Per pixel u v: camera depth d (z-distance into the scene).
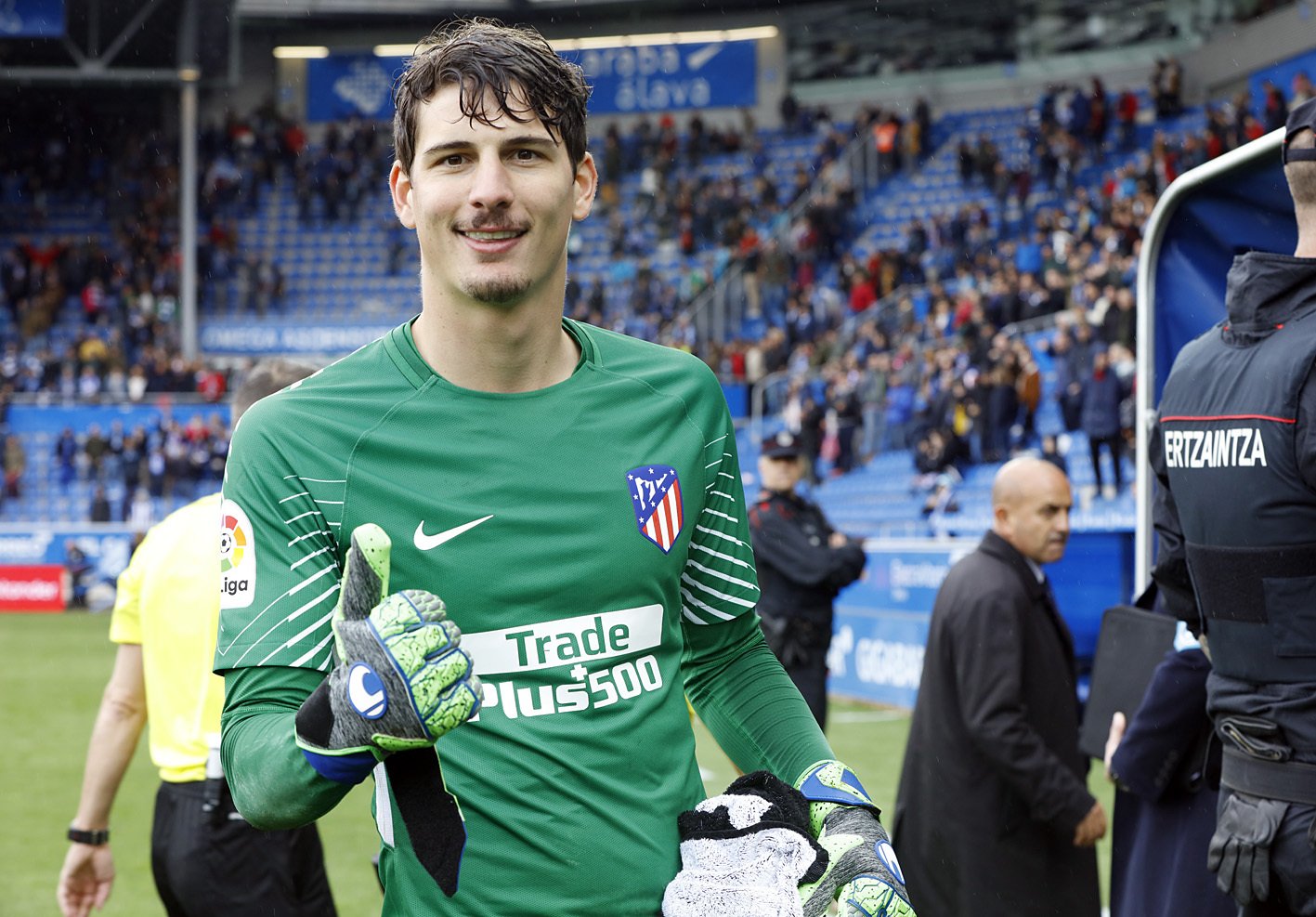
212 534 3.00
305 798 1.37
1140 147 24.05
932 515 15.83
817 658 5.60
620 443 1.68
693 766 1.70
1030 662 3.76
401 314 29.34
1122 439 13.87
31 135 31.50
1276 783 2.45
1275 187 3.14
